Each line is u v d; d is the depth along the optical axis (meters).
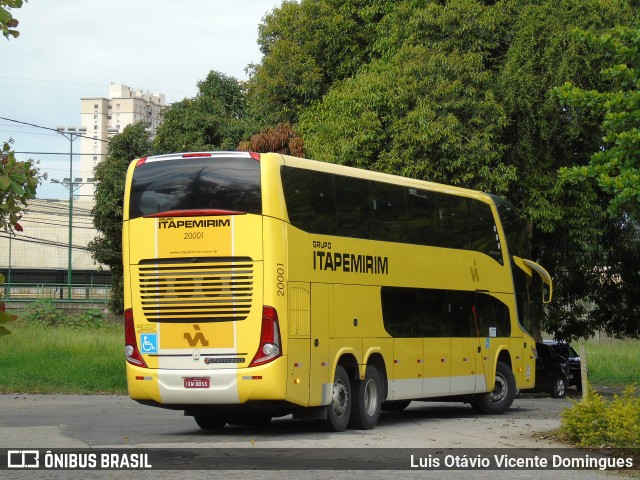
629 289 36.69
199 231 15.98
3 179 9.26
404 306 19.33
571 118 30.52
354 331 17.64
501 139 31.12
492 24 31.42
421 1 32.97
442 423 19.70
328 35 37.50
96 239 52.62
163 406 16.38
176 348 15.99
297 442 15.24
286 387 15.71
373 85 30.45
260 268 15.69
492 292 22.84
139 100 171.00
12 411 22.56
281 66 37.47
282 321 15.70
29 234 76.94
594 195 31.39
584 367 17.02
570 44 29.20
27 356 35.41
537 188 31.23
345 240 17.59
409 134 29.34
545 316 35.69
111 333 47.91
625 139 17.47
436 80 30.05
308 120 36.00
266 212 15.77
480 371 22.03
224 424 18.34
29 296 65.25
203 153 16.23
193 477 11.50
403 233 19.52
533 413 23.45
